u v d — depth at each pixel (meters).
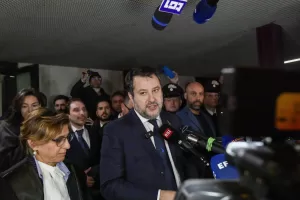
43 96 2.34
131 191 1.09
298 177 0.31
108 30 3.16
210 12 2.20
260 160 0.36
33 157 1.25
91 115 4.91
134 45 3.80
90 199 1.41
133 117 1.26
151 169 1.18
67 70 5.10
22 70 4.75
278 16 2.86
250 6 2.59
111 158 1.17
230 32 3.34
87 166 2.55
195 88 2.52
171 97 2.79
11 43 3.54
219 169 1.03
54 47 3.79
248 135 0.42
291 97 0.41
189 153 1.34
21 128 1.26
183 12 2.70
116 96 3.90
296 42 3.69
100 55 4.30
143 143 1.21
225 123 0.43
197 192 0.50
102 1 2.42
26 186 1.17
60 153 1.25
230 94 0.42
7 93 4.62
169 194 1.05
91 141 2.70
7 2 2.36
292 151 0.36
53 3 2.42
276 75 0.42
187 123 2.24
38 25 2.93
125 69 5.47
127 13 2.69
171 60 4.75
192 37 3.50
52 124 1.21
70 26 2.99
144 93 1.22
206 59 4.70
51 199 1.19
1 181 1.11
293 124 0.42
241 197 0.44
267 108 0.41
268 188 0.34
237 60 4.79
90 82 5.08
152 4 2.50
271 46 3.07
